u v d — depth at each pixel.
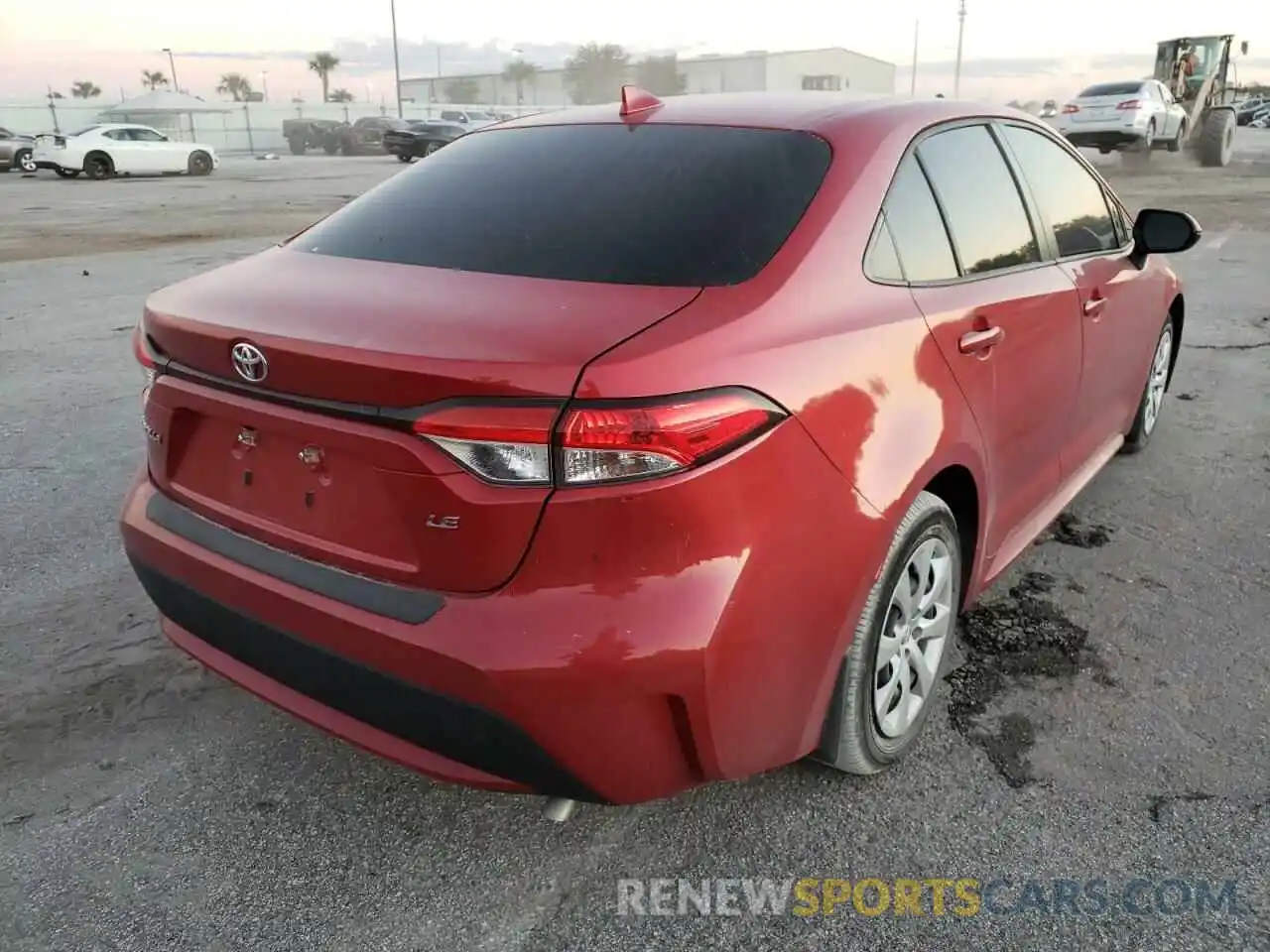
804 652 2.15
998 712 2.91
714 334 1.99
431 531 1.94
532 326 1.96
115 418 5.66
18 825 2.51
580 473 1.84
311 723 2.27
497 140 2.97
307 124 49.03
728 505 1.94
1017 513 3.19
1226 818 2.49
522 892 2.31
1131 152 22.11
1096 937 2.16
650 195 2.44
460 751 2.03
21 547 4.02
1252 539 4.00
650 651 1.88
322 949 2.17
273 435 2.18
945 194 2.78
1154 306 4.25
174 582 2.42
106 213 16.67
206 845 2.46
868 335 2.29
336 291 2.24
